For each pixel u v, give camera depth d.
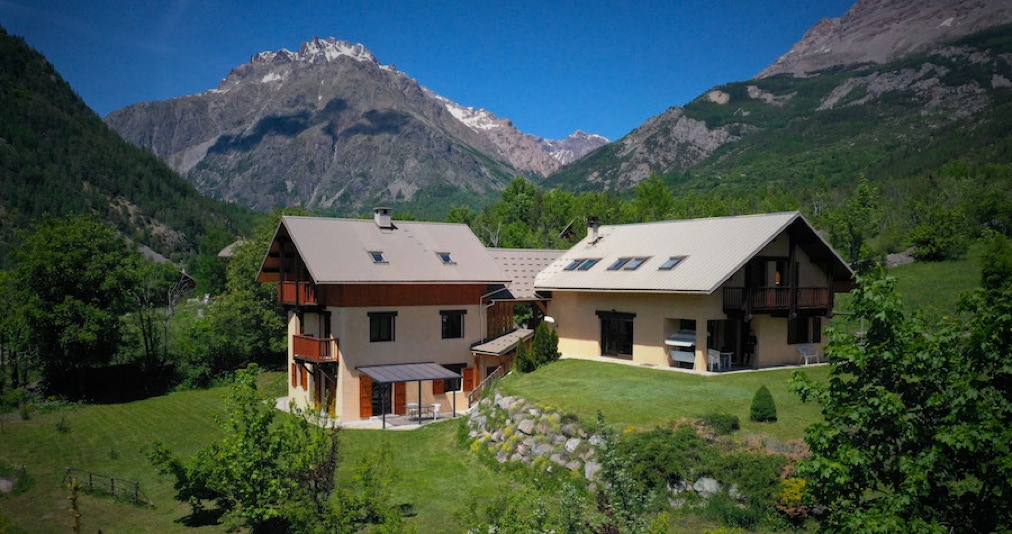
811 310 32.12
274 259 37.16
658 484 18.39
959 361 10.11
